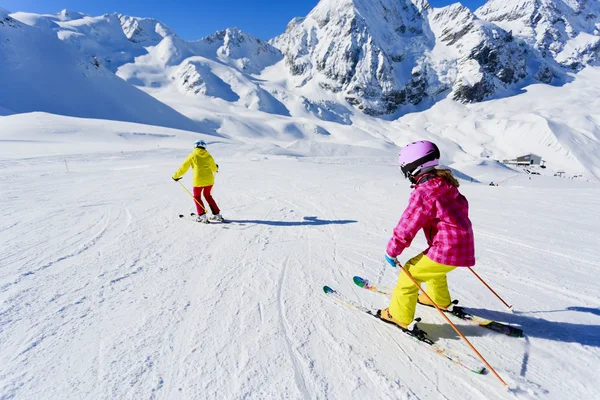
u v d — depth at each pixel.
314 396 1.95
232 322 2.69
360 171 19.17
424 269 2.44
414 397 1.96
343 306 2.97
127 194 8.70
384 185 11.83
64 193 8.83
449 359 2.30
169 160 25.22
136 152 30.25
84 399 1.90
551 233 5.33
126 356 2.27
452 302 2.88
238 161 25.83
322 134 119.31
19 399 1.90
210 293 3.18
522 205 7.90
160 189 9.57
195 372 2.12
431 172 2.36
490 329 2.65
